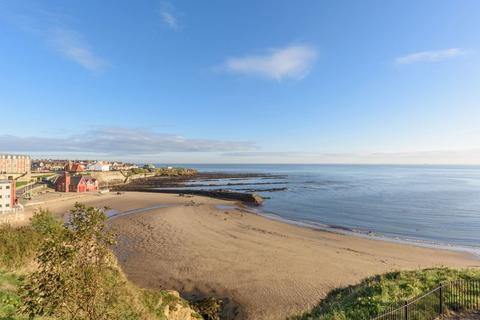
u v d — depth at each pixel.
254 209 57.72
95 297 5.95
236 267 24.36
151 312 12.34
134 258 26.22
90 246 5.97
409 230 40.94
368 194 79.94
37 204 56.78
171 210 51.19
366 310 10.77
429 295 10.80
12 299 8.38
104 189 91.75
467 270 14.45
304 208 58.72
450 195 77.06
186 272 23.28
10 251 12.14
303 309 17.41
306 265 25.09
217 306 17.95
